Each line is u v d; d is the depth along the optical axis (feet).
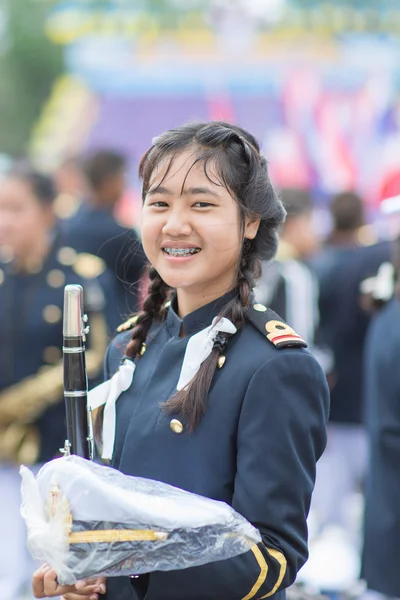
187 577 13.47
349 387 41.19
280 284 36.17
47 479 13.12
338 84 129.49
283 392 14.05
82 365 14.90
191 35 134.82
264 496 13.70
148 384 15.26
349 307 40.50
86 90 131.23
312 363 14.32
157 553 12.95
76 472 12.99
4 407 29.55
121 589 14.84
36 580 13.97
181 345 15.19
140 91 130.82
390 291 27.94
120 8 147.02
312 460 14.23
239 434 14.08
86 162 39.22
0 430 29.73
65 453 14.83
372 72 130.62
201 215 14.55
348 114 116.47
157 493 13.34
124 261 21.30
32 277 29.94
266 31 134.72
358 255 40.75
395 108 118.11
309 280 36.76
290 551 13.71
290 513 13.82
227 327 14.65
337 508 40.91
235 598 13.60
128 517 12.91
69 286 14.93
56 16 151.33
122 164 38.83
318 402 14.29
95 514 12.90
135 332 16.12
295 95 127.24
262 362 14.24
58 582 13.71
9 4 183.62
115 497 12.89
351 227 41.75
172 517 12.98
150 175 14.97
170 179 14.61
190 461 14.29
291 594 18.58
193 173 14.52
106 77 131.23
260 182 14.98
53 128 130.11
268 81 130.11
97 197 38.55
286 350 14.26
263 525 13.70
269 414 13.97
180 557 13.01
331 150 113.09
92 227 38.01
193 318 15.25
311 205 42.86
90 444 14.94
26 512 13.01
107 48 134.41
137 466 14.65
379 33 136.46
